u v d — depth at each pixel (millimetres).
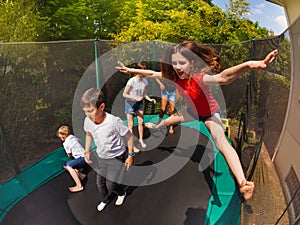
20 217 2398
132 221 2312
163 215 2363
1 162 2885
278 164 1680
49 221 2348
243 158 2951
